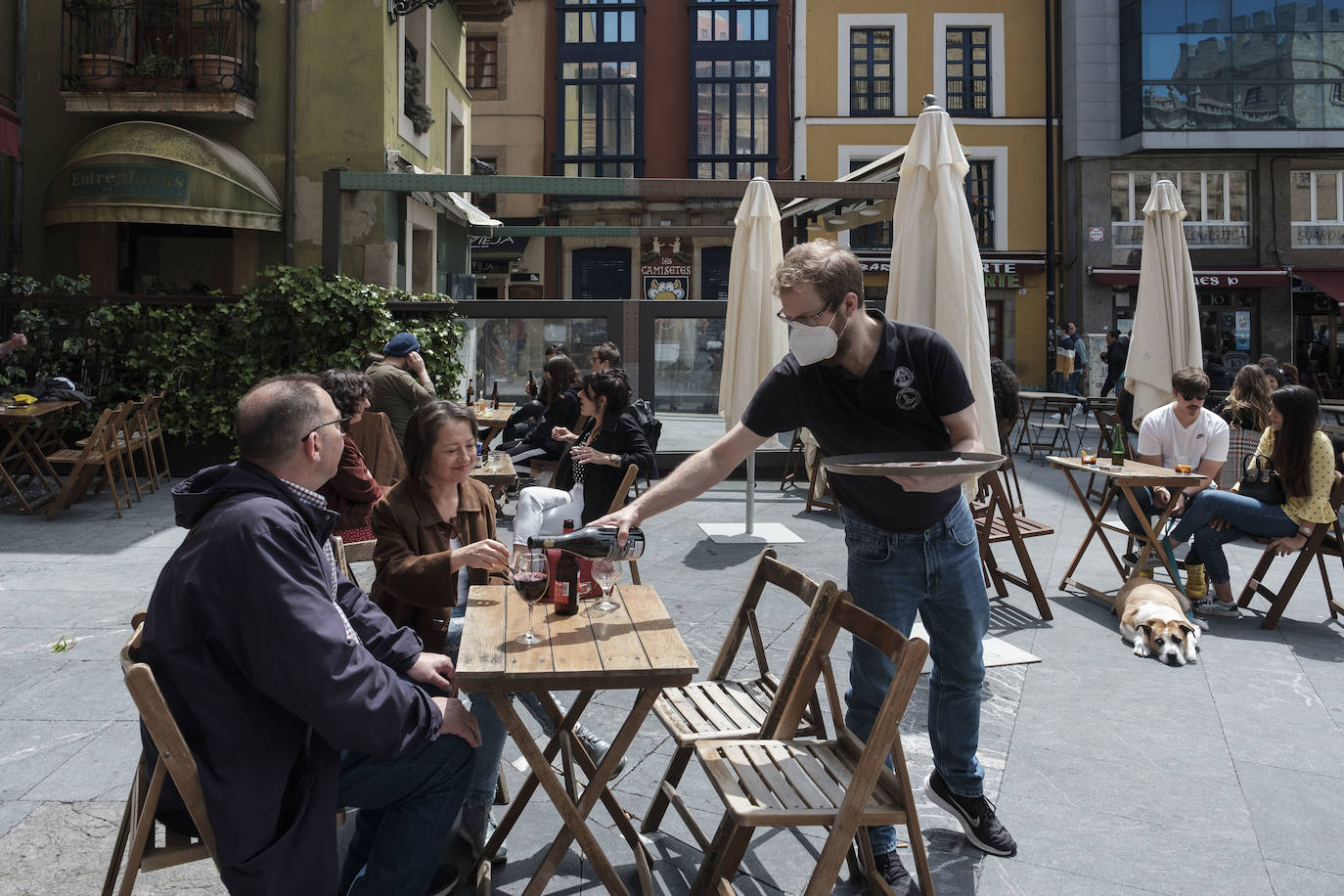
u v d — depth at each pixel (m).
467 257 18.95
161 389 11.59
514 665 2.51
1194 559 6.33
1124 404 9.40
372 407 8.17
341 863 3.08
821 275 2.76
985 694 4.59
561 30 26.34
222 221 12.53
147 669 2.12
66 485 8.87
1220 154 25.69
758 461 12.07
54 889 2.86
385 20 13.22
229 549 2.21
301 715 2.21
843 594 2.84
